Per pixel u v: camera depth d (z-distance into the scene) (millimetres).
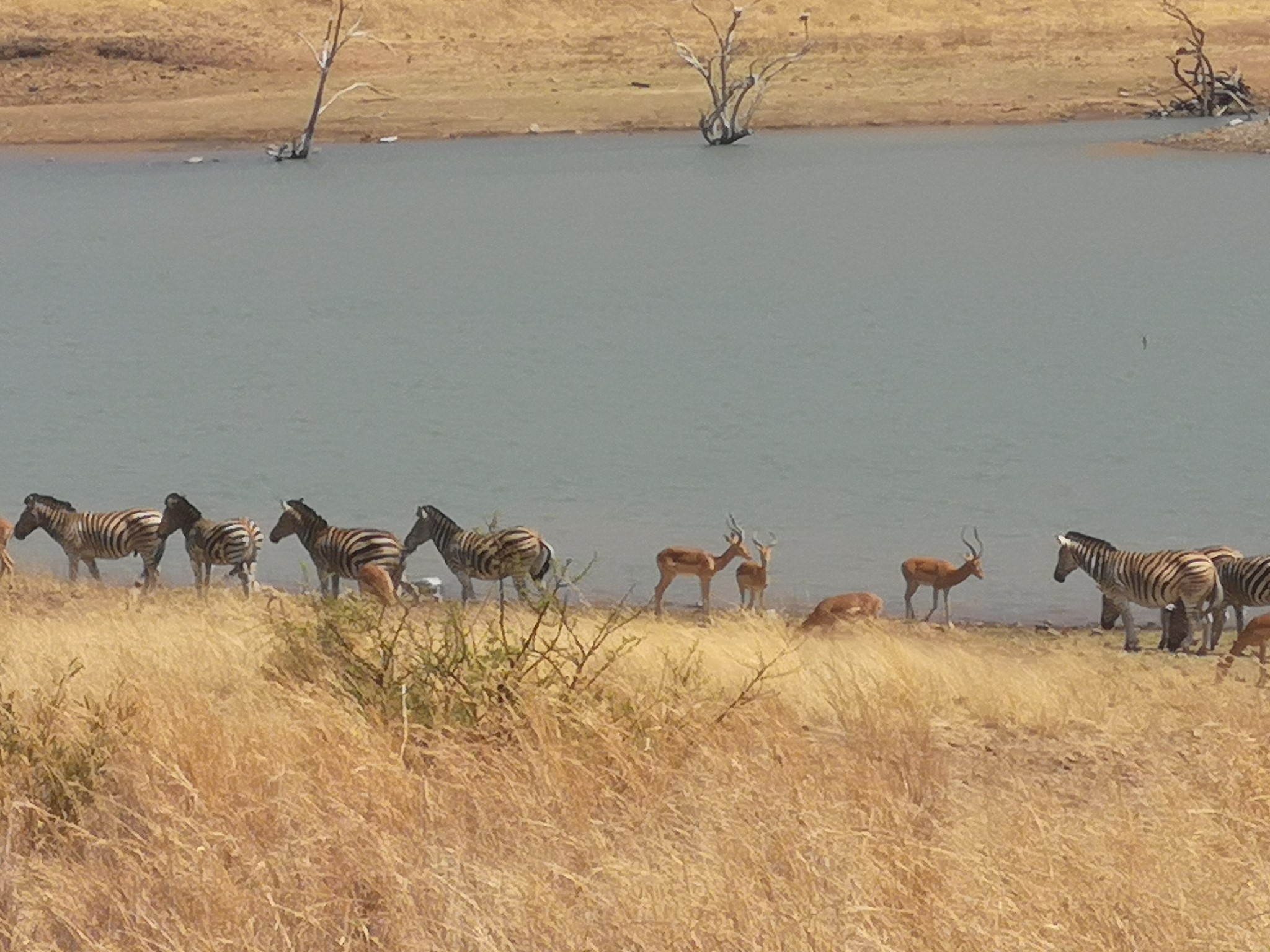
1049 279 172875
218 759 26078
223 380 129250
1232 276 170875
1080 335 140375
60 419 115375
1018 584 72250
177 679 35031
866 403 114062
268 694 32094
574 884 20922
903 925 19516
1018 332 142625
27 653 42531
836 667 41656
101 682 35094
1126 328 143000
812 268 186000
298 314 165125
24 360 140750
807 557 76938
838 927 19391
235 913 20250
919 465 95562
